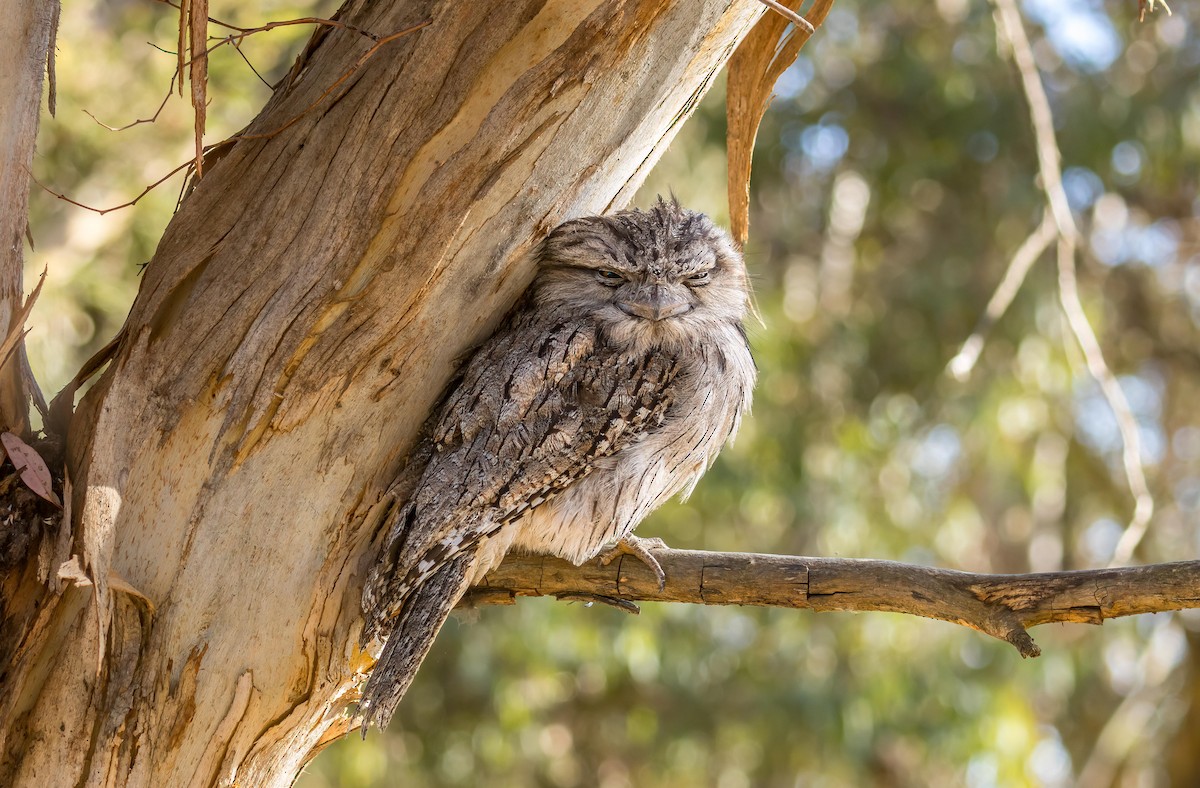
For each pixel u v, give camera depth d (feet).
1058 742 84.28
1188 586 21.98
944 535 72.74
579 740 83.10
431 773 73.41
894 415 72.23
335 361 21.38
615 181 23.26
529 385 25.30
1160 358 83.76
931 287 73.41
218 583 21.56
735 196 28.17
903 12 74.28
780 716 69.67
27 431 22.13
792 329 72.08
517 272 23.53
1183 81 71.56
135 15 59.93
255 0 54.85
